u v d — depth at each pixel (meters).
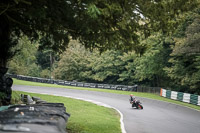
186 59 49.31
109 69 78.94
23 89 49.69
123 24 15.08
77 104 32.50
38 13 12.66
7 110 8.12
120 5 14.13
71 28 16.30
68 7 13.61
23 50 55.72
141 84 74.38
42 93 45.53
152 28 16.81
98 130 16.08
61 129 6.72
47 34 19.39
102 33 15.78
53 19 15.05
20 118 6.71
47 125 6.40
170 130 20.03
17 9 14.31
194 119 27.38
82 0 11.91
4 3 13.84
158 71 59.72
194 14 44.75
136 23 16.19
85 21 13.94
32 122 6.34
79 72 89.94
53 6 13.64
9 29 18.42
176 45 45.44
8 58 19.45
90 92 53.00
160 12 15.42
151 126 21.11
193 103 39.31
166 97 48.09
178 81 55.00
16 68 87.75
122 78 75.12
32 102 18.08
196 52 44.78
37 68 102.06
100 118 22.09
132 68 70.75
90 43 17.91
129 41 17.02
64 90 54.62
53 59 112.75
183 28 50.84
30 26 17.86
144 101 43.22
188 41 42.41
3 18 17.28
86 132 14.45
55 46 21.36
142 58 60.31
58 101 33.81
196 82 46.78
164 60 58.78
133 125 20.80
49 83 74.94
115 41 17.23
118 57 76.31
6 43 18.42
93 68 85.00
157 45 55.81
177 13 16.30
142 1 14.66
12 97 22.44
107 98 45.00
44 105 10.88
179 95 43.72
